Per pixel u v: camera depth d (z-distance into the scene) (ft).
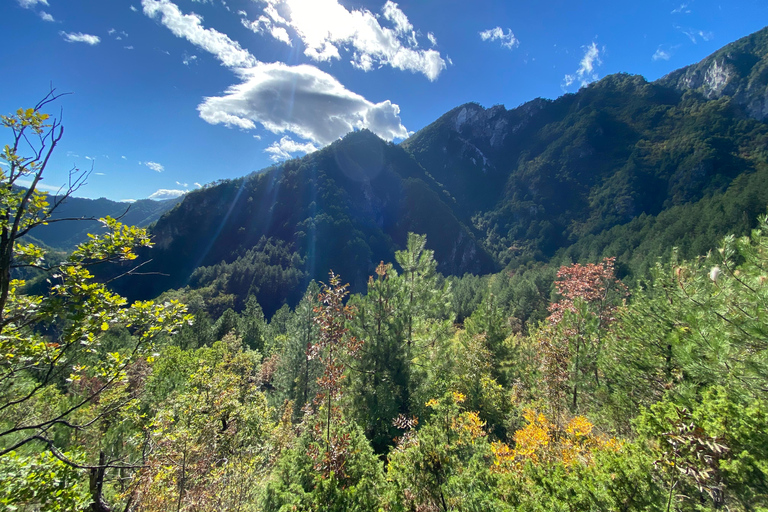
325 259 395.55
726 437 15.15
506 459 21.24
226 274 332.19
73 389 35.40
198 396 30.12
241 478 27.43
